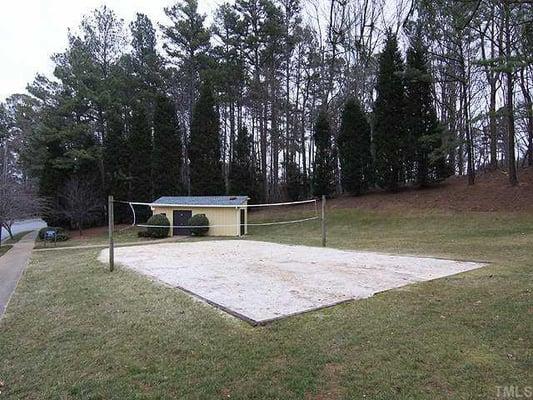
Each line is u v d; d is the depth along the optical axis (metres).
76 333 4.74
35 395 3.34
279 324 4.73
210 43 29.61
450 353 3.80
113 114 28.72
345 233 17.88
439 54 22.83
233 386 3.34
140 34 31.14
